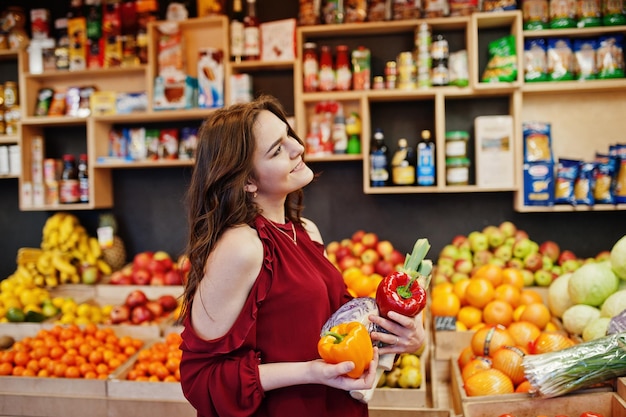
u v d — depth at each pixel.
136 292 2.98
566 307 2.46
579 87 2.94
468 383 1.89
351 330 1.27
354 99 3.22
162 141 3.33
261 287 1.34
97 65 3.37
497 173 3.04
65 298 3.24
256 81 3.39
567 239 3.22
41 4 3.60
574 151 3.16
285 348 1.36
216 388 1.30
